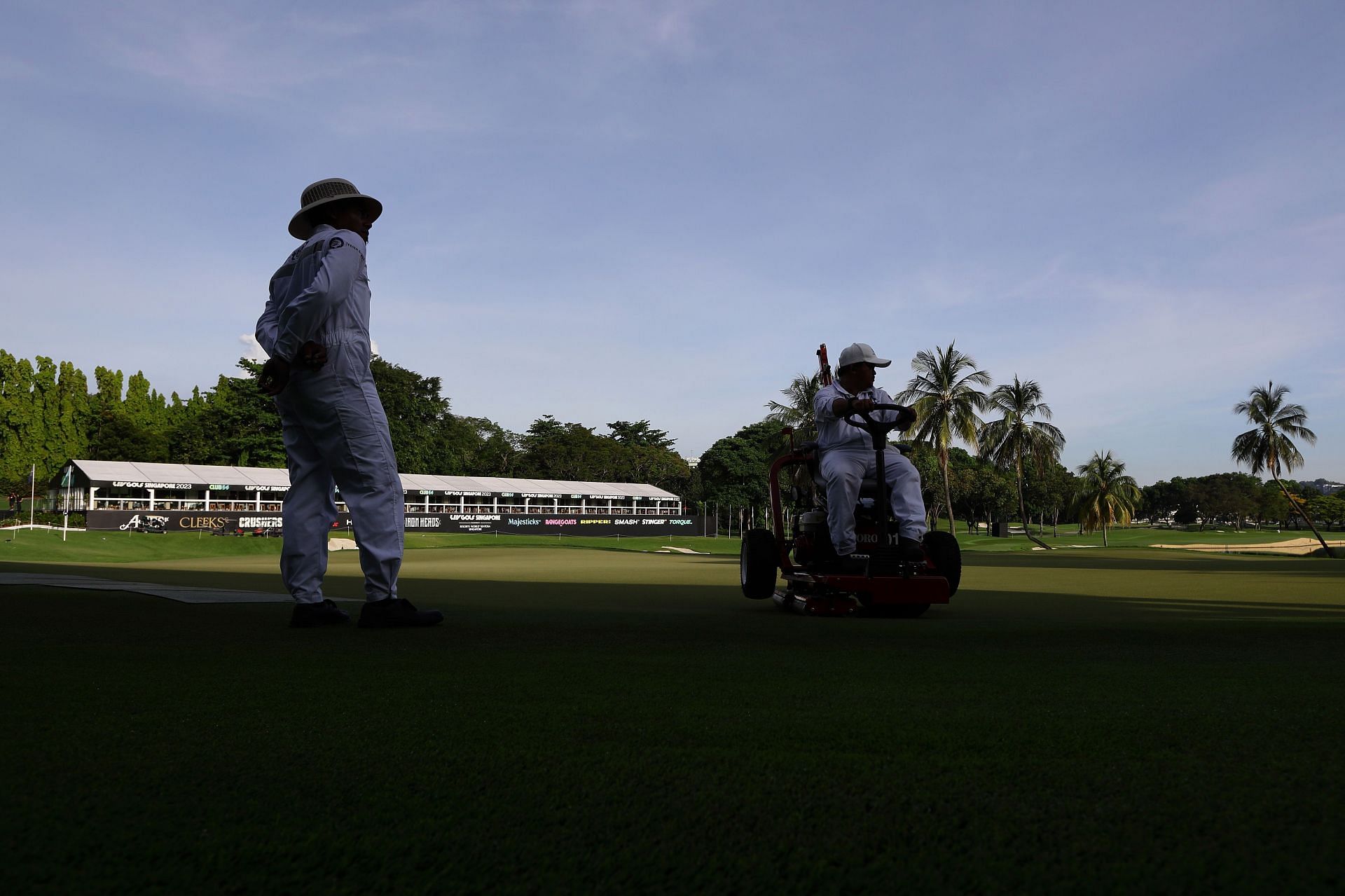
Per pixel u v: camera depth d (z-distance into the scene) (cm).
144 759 119
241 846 86
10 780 108
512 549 2694
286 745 128
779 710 158
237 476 4156
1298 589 728
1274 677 206
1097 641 297
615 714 154
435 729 140
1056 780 109
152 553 2841
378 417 337
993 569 1225
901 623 383
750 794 104
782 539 518
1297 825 91
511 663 223
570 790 106
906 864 81
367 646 261
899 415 455
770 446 6619
